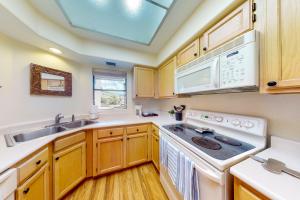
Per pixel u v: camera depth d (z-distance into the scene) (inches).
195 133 54.2
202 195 34.7
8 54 55.2
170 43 80.1
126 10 56.2
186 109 84.4
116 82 113.9
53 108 75.8
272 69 28.5
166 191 60.0
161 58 95.3
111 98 112.3
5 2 39.3
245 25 35.0
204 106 68.2
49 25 60.4
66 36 69.2
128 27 69.2
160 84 103.3
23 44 61.7
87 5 53.0
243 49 32.8
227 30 41.0
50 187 50.7
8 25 48.4
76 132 65.1
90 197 59.6
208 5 48.1
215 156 32.4
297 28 24.7
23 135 55.1
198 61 50.9
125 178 74.0
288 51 25.9
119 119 92.9
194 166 36.4
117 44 89.7
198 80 51.0
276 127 37.9
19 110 59.1
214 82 41.4
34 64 65.5
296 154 32.8
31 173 39.2
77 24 65.9
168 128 63.0
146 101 122.9
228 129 50.3
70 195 60.7
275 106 38.1
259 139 39.8
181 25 67.2
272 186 21.2
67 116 84.4
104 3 52.1
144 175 76.7
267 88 29.5
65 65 84.6
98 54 84.3
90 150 72.7
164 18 61.2
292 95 34.7
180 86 64.0
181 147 45.1
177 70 67.1
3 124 52.7
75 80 91.5
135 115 111.5
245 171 25.9
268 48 29.3
